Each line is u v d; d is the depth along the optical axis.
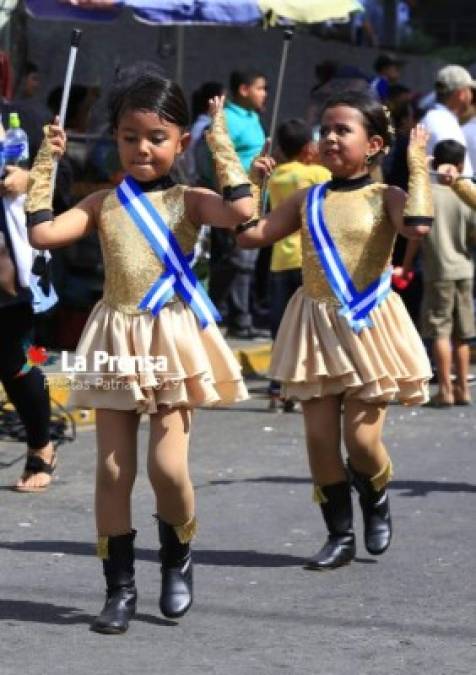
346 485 9.28
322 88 17.73
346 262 8.90
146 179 7.86
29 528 10.32
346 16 16.33
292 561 9.50
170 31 20.50
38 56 20.69
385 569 9.31
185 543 8.05
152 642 7.78
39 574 9.12
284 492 11.55
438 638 7.90
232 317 18.66
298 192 9.12
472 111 17.41
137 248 7.79
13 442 13.24
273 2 15.88
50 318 16.84
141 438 13.53
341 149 8.88
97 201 7.97
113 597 7.97
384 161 17.12
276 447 13.45
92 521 10.56
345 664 7.44
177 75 20.19
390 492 11.52
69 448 13.11
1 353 11.09
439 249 15.45
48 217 7.86
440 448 13.38
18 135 10.83
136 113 7.75
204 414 15.10
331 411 9.12
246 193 7.63
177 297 7.84
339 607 8.48
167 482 7.83
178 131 7.86
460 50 33.03
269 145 8.85
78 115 17.70
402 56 27.89
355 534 10.20
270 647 7.72
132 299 7.80
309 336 8.99
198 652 7.62
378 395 8.90
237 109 17.42
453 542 10.00
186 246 7.88
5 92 12.29
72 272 16.83
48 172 7.91
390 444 13.54
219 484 11.84
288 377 9.01
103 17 15.83
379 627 8.09
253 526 10.44
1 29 17.70
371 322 8.92
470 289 15.69
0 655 7.54
